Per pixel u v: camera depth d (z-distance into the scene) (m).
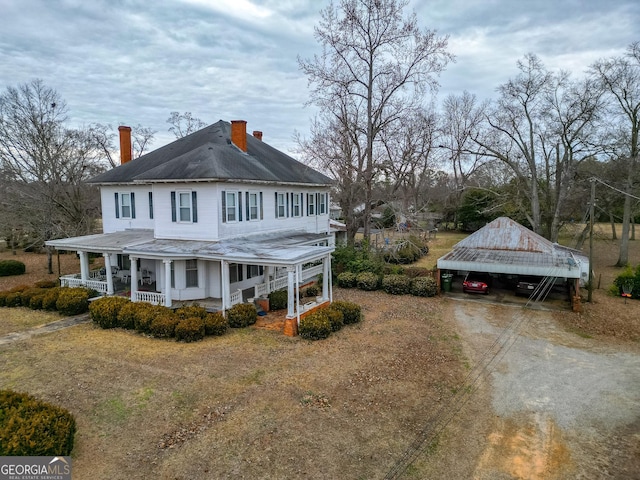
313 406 10.73
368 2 29.58
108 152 38.25
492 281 27.59
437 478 8.06
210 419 10.01
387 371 13.10
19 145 30.25
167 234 20.47
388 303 22.17
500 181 53.53
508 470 8.35
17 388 11.48
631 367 13.79
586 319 19.14
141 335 16.25
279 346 15.17
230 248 18.41
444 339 16.38
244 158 22.97
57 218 30.78
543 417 10.48
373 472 8.17
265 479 7.88
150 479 7.79
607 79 29.42
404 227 33.34
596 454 8.95
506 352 15.03
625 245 32.19
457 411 10.70
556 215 33.31
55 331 16.67
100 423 9.73
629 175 30.47
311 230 28.09
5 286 26.14
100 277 22.95
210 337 16.08
